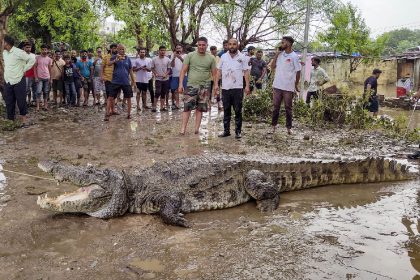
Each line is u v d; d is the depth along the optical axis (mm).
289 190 5848
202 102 9242
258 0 18828
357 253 3922
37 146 8031
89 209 4672
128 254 3898
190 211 4992
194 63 9000
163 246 4090
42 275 3475
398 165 6402
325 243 4148
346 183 6219
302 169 5918
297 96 13000
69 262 3709
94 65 14422
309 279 3439
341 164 6148
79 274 3506
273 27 19859
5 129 9586
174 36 18375
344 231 4457
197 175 5148
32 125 10367
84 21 18703
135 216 4887
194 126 10539
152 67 12867
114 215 4793
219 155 5906
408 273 3543
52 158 7090
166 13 17969
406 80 24109
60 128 10039
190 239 4266
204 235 4371
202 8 18328
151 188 4953
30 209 4855
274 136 9469
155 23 17984
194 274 3521
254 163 5625
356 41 26391
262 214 5035
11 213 4719
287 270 3588
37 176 6066
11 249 3906
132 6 17078
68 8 19156
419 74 24922
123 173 4934
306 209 5180
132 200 4941
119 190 4816
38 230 4328
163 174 5105
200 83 9117
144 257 3842
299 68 9445
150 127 10352
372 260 3785
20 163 6789
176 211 4688
